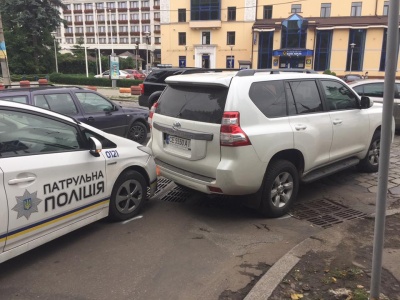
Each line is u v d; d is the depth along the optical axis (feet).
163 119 15.62
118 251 12.53
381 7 139.95
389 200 17.07
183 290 10.41
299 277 10.50
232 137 13.14
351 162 18.88
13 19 142.92
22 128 11.37
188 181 14.79
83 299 9.98
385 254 11.61
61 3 152.35
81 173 12.63
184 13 159.74
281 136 14.34
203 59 161.07
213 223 14.76
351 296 9.50
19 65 143.02
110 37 283.18
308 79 16.55
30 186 10.95
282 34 146.00
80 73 182.60
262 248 12.76
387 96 7.66
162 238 13.48
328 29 140.56
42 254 12.30
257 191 14.37
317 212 15.90
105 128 26.89
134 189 15.20
